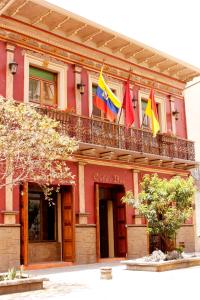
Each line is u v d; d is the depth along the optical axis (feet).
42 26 53.98
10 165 34.50
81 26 55.52
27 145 33.86
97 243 55.67
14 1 48.65
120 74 64.18
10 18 50.83
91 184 56.95
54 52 55.57
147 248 62.18
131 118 58.49
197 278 36.91
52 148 35.22
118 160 61.00
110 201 63.16
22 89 51.16
